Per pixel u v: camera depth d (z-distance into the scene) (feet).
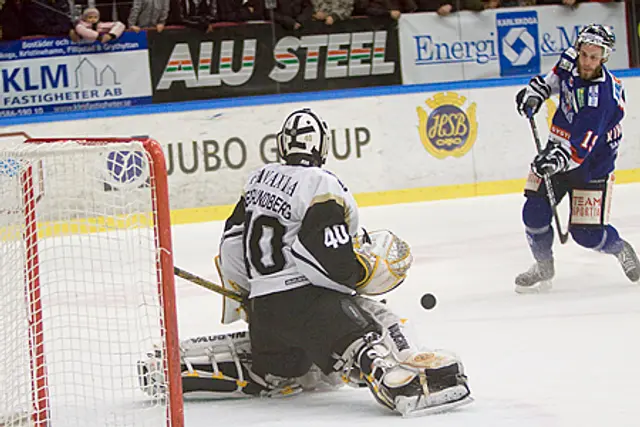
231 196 96.58
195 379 33.17
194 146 95.66
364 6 104.27
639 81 103.19
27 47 97.91
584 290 53.36
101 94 99.71
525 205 53.67
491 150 101.09
